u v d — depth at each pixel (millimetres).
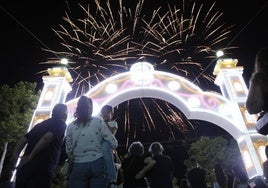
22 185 3424
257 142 10609
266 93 2268
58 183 13328
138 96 12008
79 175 3533
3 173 3488
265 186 5562
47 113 11312
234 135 11602
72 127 3855
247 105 2389
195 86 11945
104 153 3689
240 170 6656
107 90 11844
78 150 3648
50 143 3602
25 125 14086
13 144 13461
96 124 3805
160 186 5414
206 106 11586
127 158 5363
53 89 12008
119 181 5402
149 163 5148
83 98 3986
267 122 2268
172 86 11891
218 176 6613
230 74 12469
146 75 12000
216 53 13297
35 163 3434
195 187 6656
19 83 15422
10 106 14547
